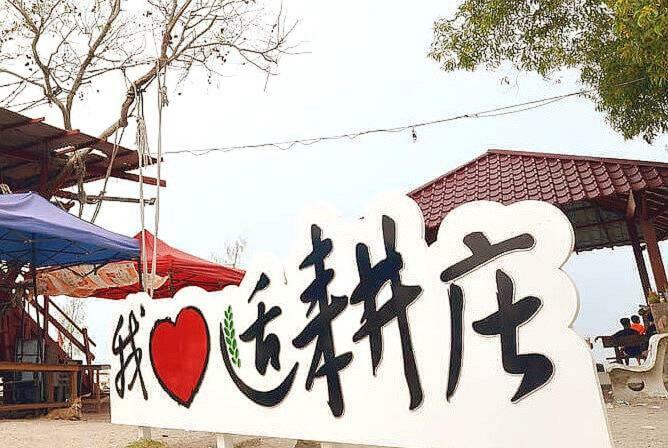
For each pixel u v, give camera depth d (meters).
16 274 10.03
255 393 3.97
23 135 10.23
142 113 9.62
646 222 8.80
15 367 8.07
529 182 10.05
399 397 3.17
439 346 3.03
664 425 5.49
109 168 11.28
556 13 9.30
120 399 5.12
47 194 11.42
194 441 5.41
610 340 8.96
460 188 10.98
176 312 4.68
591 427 2.51
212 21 12.05
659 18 5.48
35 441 5.68
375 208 3.39
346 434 3.39
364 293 3.40
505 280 2.82
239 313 4.18
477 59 9.85
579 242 12.81
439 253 3.09
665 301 7.91
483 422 2.83
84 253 9.37
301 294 3.76
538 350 2.69
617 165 9.37
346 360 3.44
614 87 8.62
